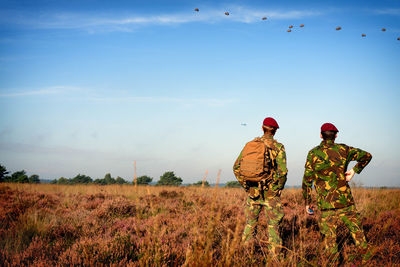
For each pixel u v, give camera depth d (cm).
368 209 671
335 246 338
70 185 1498
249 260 303
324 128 375
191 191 1070
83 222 552
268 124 382
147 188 309
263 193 373
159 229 456
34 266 312
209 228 238
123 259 317
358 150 357
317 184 368
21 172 3597
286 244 399
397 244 367
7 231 479
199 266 234
